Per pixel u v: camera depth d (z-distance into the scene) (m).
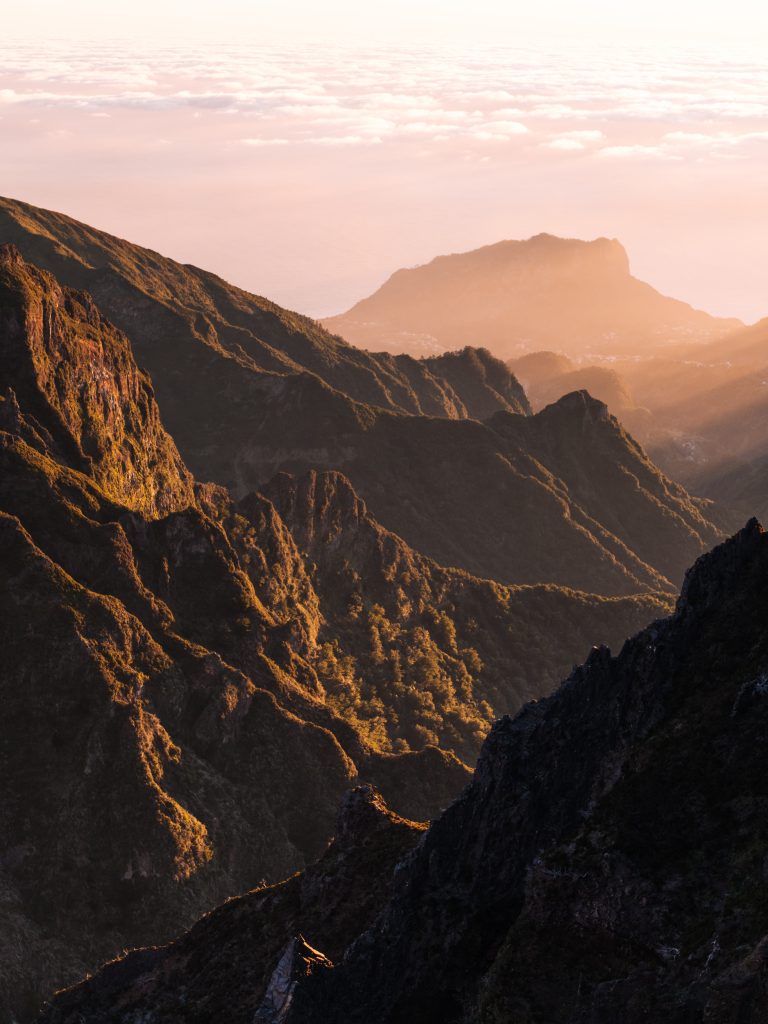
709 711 67.19
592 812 66.12
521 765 69.62
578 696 71.31
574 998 57.97
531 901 61.62
